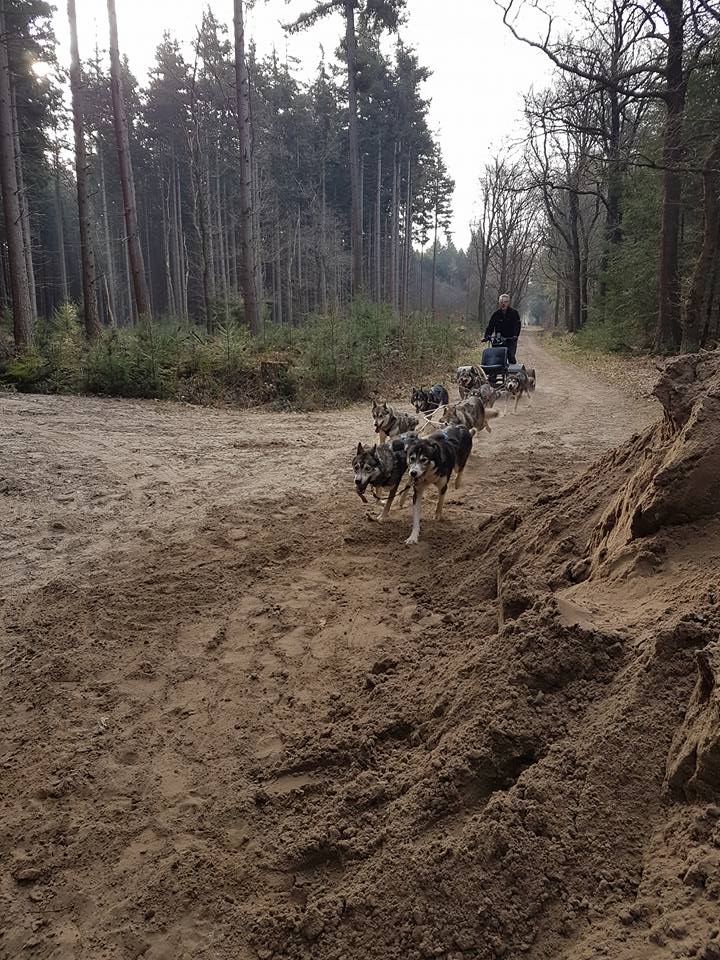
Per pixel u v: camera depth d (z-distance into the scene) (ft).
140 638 15.01
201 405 49.44
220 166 151.12
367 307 69.36
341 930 6.77
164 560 19.31
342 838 8.14
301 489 26.48
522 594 11.71
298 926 6.97
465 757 7.95
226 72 94.38
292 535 21.09
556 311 197.47
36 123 102.22
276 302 155.02
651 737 7.04
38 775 10.71
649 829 6.37
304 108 173.47
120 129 63.87
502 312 50.83
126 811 9.74
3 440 33.14
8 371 52.65
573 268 138.51
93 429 37.70
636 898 5.78
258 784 10.01
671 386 12.60
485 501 24.34
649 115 75.87
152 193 168.76
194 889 8.09
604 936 5.49
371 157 174.60
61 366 53.67
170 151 146.30
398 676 11.94
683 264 74.64
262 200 141.59
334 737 10.48
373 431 39.11
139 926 7.70
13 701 12.78
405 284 177.37
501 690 8.63
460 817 7.54
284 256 166.50
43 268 154.40
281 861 8.17
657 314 75.41
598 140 84.74
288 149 169.48
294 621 15.46
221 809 9.56
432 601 15.93
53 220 154.20
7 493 25.49
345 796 8.86
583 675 8.37
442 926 6.28
